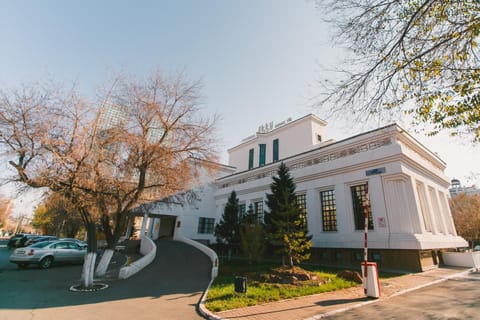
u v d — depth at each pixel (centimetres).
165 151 1229
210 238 3406
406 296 888
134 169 1227
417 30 551
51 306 745
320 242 1920
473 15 507
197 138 1373
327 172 2038
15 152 927
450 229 2256
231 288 967
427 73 555
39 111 978
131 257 2130
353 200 1866
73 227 3666
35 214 4162
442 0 498
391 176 1650
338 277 1191
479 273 1432
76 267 1580
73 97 1049
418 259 1448
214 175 1551
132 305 782
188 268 1535
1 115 918
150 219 3881
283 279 1069
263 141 3647
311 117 3078
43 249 1502
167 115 1344
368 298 855
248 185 2936
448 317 654
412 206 1603
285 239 1240
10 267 1473
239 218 2139
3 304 743
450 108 577
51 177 940
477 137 629
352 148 1930
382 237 1606
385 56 583
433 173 2105
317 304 780
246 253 1620
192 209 3369
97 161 1069
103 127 1162
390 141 1712
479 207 3183
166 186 1261
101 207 1119
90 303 791
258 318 651
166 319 663
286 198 1403
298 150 3097
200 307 753
